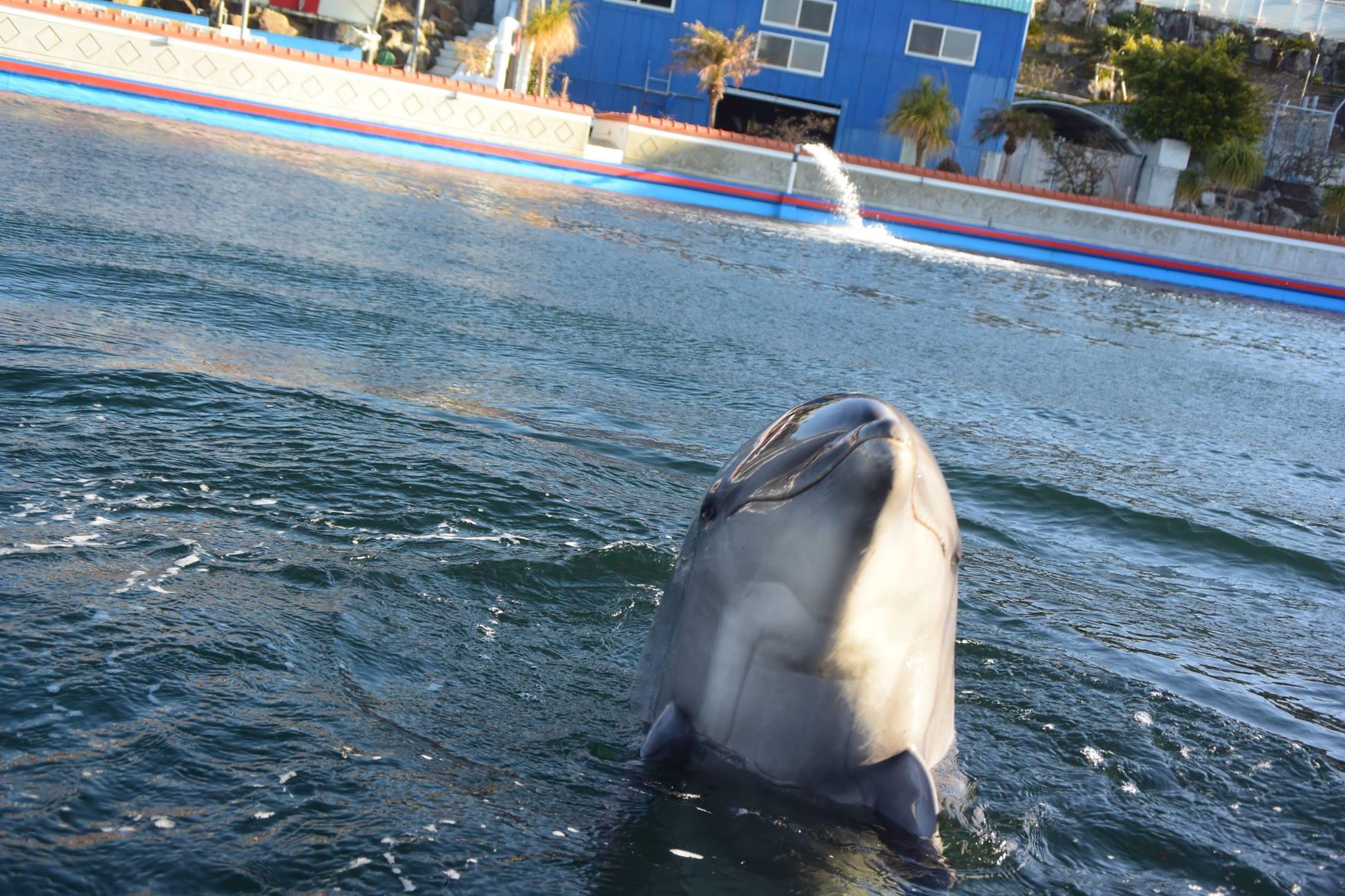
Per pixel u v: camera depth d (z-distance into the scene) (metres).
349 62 24.97
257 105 24.30
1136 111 36.09
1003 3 34.50
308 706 2.78
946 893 2.32
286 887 2.07
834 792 2.47
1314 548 6.30
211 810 2.28
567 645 3.44
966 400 9.38
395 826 2.31
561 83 34.38
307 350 7.04
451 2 36.78
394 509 4.48
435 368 7.25
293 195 14.84
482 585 3.83
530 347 8.50
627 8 34.16
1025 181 35.31
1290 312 25.23
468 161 25.84
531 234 15.71
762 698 2.40
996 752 3.13
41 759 2.36
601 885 2.19
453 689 3.01
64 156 14.48
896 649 2.30
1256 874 2.66
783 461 2.23
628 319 10.45
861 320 13.16
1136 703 3.69
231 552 3.75
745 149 27.88
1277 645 4.65
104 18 23.44
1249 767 3.31
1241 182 34.59
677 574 2.72
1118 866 2.60
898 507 2.06
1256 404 12.02
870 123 35.03
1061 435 8.56
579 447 5.99
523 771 2.60
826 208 27.62
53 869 2.02
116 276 8.07
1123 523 6.28
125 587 3.32
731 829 2.40
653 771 2.55
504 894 2.12
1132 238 28.58
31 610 3.07
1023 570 5.18
